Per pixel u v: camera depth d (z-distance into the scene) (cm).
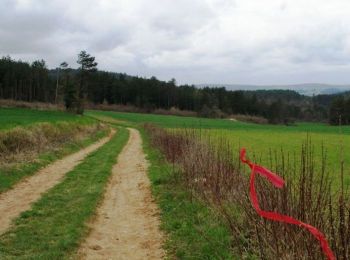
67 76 10369
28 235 947
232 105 14800
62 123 3719
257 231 596
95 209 1220
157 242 930
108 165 2178
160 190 1426
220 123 10631
